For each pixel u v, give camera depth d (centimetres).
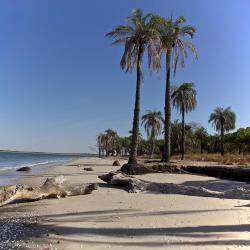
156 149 12356
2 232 946
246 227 1003
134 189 1872
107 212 1261
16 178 3009
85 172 3791
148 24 3391
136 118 3375
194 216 1176
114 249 792
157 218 1141
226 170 2936
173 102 5903
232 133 10681
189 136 10006
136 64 3409
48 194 1588
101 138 15925
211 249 788
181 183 2411
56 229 983
